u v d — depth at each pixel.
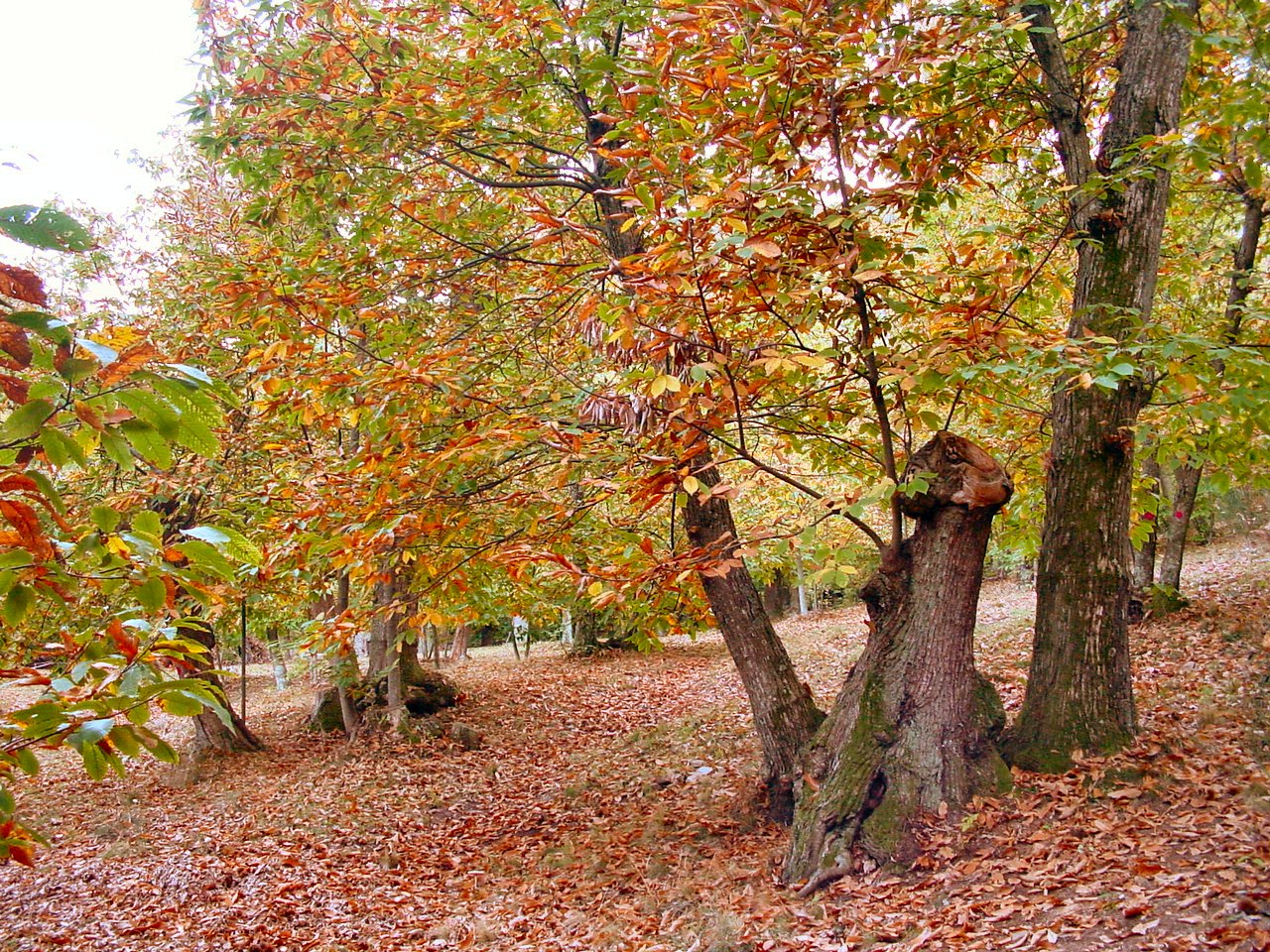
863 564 23.42
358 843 9.41
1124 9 6.01
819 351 5.29
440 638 26.08
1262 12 3.95
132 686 1.63
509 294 8.37
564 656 23.09
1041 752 5.81
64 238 1.27
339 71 6.93
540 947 6.01
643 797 9.43
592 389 6.30
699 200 4.30
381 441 6.39
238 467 11.18
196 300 10.24
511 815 10.07
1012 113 6.64
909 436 6.46
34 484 1.42
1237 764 5.49
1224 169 5.59
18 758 1.58
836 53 4.75
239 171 7.43
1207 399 5.20
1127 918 4.11
